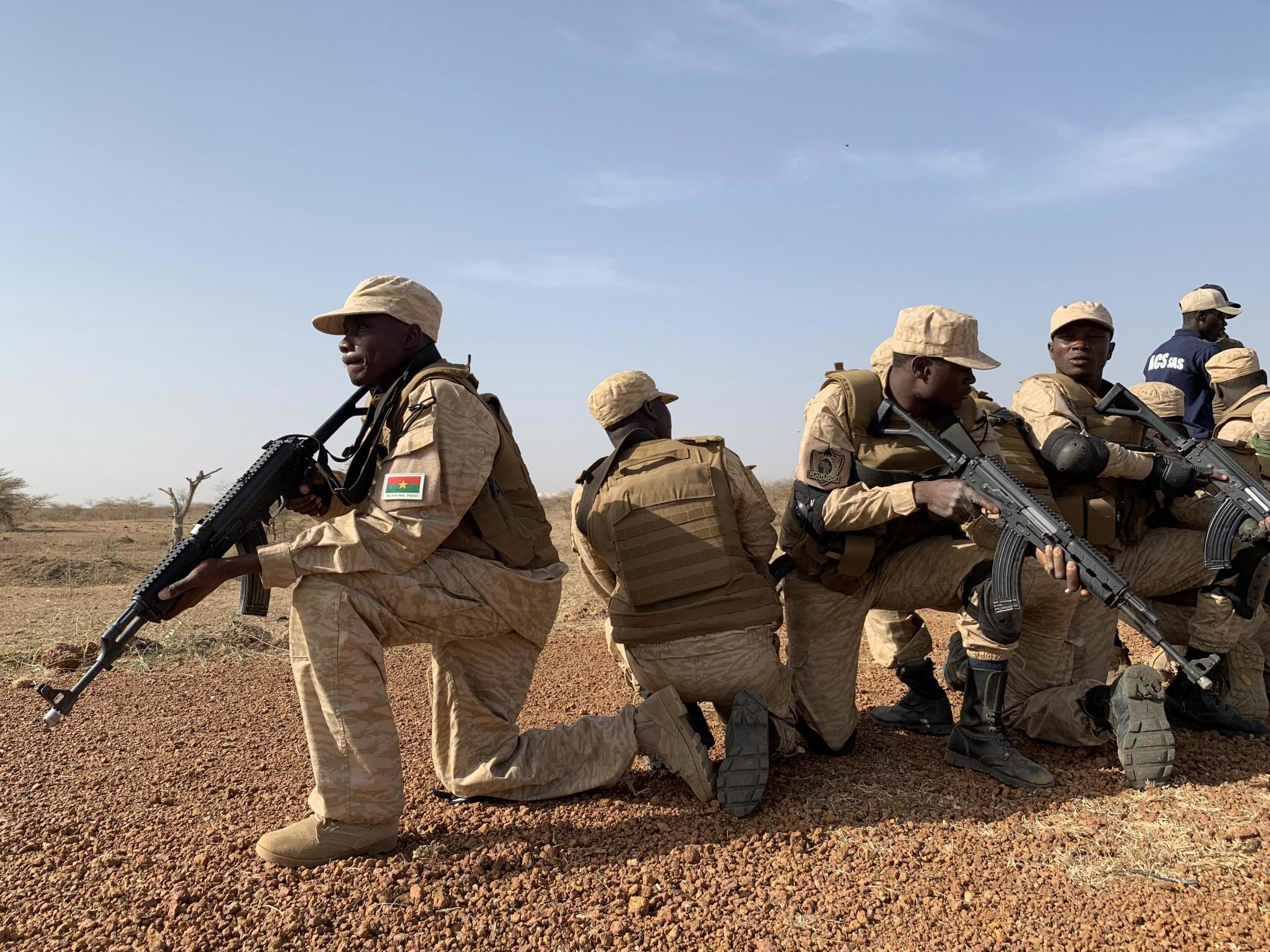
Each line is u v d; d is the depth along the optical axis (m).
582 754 3.50
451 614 3.16
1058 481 4.16
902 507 3.52
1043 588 3.80
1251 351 5.84
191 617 7.85
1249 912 2.62
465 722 3.43
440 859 3.03
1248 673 4.43
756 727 3.37
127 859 3.09
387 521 2.99
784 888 2.84
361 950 2.56
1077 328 4.48
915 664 4.43
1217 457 4.19
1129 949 2.47
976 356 3.62
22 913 2.76
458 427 3.06
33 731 4.63
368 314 3.24
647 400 4.04
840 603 3.91
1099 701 3.71
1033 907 2.70
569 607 8.49
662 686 3.62
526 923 2.67
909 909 2.71
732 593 3.54
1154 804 3.35
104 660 2.74
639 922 2.68
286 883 2.88
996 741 3.68
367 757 2.99
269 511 3.21
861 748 4.16
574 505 4.02
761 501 3.81
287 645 6.85
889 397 3.89
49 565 13.80
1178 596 4.70
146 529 24.56
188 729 4.71
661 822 3.31
